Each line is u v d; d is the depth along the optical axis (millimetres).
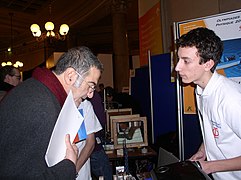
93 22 8352
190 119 2258
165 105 2764
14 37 10281
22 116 685
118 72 5996
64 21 8516
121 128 2219
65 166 735
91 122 1359
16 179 656
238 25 1541
